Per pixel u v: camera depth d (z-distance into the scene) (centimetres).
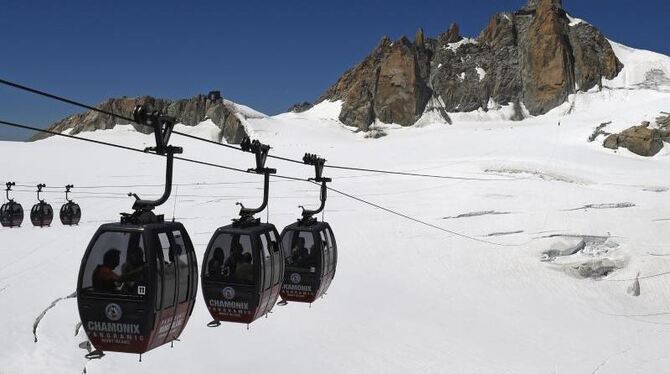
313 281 2058
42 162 11169
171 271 1284
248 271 1612
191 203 7069
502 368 3200
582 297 4803
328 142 18700
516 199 6969
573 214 6388
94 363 2578
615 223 6150
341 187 8375
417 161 11575
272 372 2909
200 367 2842
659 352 3744
